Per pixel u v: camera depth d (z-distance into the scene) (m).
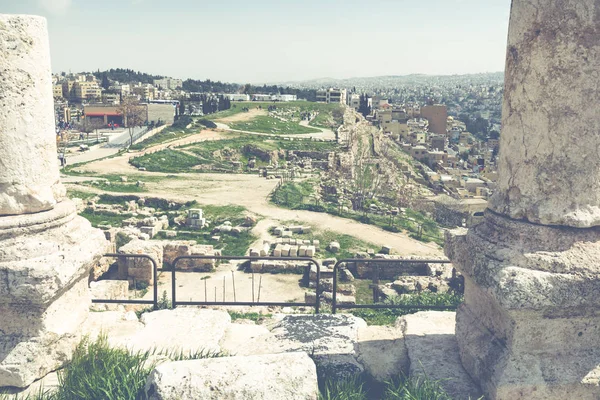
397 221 35.00
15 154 5.55
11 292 5.27
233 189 43.00
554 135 4.73
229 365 4.68
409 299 10.49
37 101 5.70
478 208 53.19
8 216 5.60
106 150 70.50
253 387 4.47
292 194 40.72
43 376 5.57
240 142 71.62
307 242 27.98
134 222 31.77
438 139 120.44
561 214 4.77
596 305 4.57
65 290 5.83
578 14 4.49
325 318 7.27
